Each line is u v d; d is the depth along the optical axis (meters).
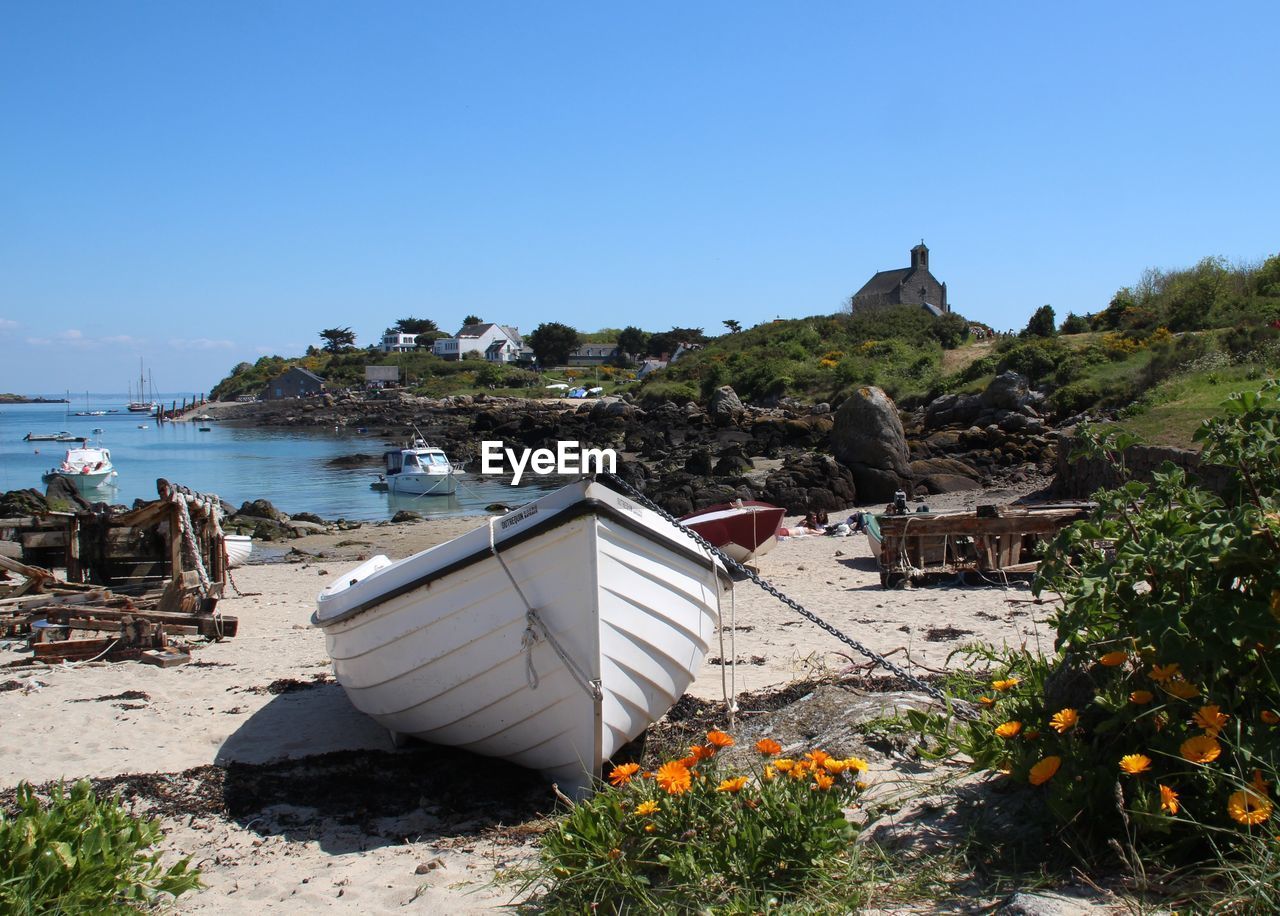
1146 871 3.52
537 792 6.29
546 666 5.86
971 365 50.03
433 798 6.18
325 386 121.75
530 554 5.79
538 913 4.20
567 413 62.00
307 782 6.44
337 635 6.74
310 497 36.09
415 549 22.22
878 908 3.65
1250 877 3.16
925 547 13.41
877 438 28.23
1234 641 3.53
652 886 4.01
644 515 6.33
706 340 124.62
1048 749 4.07
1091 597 4.01
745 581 14.23
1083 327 56.78
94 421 112.00
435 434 69.62
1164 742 3.73
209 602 11.65
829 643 9.84
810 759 4.43
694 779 4.34
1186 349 34.09
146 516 12.77
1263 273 45.75
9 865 3.97
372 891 4.73
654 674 6.23
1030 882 3.61
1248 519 3.60
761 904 3.72
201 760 7.02
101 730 7.70
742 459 36.06
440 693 6.28
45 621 11.09
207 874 5.05
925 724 5.45
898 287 90.12
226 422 100.94
